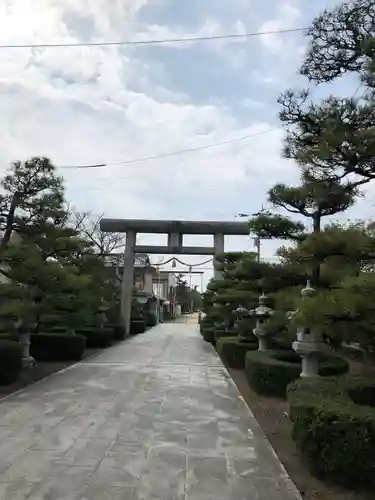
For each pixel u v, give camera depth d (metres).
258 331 10.72
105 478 4.50
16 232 11.13
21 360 9.83
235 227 23.42
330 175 5.44
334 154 4.76
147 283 51.31
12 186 10.71
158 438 5.93
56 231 11.37
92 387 9.66
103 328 20.16
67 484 4.33
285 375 8.41
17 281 10.60
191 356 16.45
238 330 15.80
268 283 9.31
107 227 24.42
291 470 4.83
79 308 13.34
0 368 9.14
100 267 16.95
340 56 4.79
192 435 6.12
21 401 8.05
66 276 11.11
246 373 10.27
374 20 4.57
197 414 7.36
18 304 10.06
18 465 4.82
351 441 4.20
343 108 4.66
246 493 4.23
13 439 5.77
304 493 4.24
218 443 5.78
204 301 24.23
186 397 8.78
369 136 4.47
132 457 5.15
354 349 8.15
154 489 4.27
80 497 4.04
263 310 10.62
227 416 7.26
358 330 4.92
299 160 5.37
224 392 9.36
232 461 5.10
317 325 4.91
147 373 11.95
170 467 4.86
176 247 24.14
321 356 8.22
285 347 10.95
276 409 7.71
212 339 21.11
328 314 4.79
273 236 8.62
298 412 4.68
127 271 24.78
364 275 4.91
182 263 35.25
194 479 4.54
